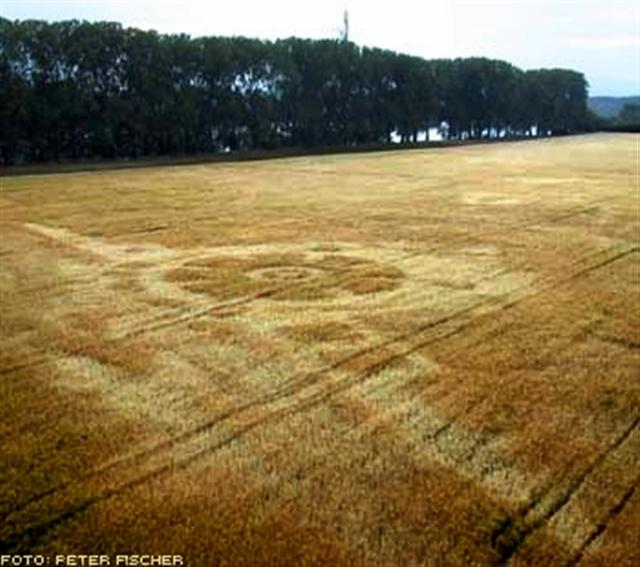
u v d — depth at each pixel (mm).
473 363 8039
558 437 6371
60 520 5109
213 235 15031
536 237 15023
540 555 4777
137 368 7871
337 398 7160
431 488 5543
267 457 6012
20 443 6184
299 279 11461
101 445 6172
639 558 4754
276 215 17750
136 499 5375
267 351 8375
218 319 9516
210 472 5773
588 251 13680
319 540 4914
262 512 5230
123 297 10523
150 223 16484
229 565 4676
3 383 7465
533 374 7738
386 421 6668
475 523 5102
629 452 6125
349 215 17781
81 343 8625
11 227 15945
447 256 13172
